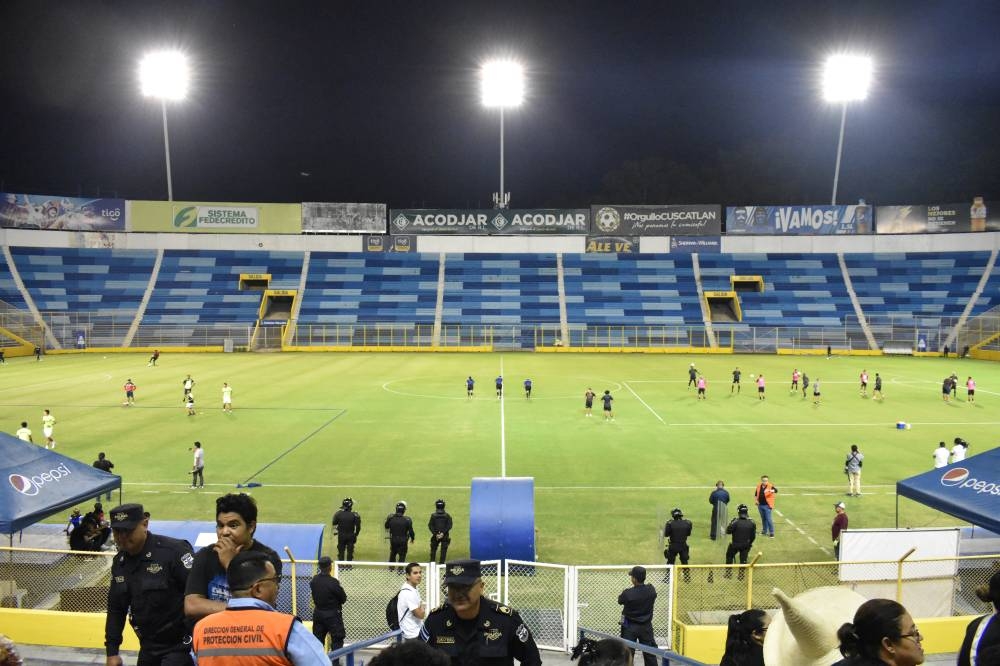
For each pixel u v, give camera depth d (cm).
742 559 1691
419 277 8481
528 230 8531
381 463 2723
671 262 8681
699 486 2448
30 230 8012
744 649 638
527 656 525
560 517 2119
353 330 7644
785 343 7512
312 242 8662
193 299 7956
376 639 809
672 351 7538
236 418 3597
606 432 3322
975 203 8006
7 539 1783
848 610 436
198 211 8306
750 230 8412
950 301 7812
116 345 7356
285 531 1488
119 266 8162
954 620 1298
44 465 1467
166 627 595
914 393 4600
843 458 2841
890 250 8544
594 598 1534
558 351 7550
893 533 1468
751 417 3722
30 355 6838
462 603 507
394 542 1689
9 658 448
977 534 1858
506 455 2864
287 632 392
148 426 3381
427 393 4469
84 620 1235
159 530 1459
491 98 8019
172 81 7812
